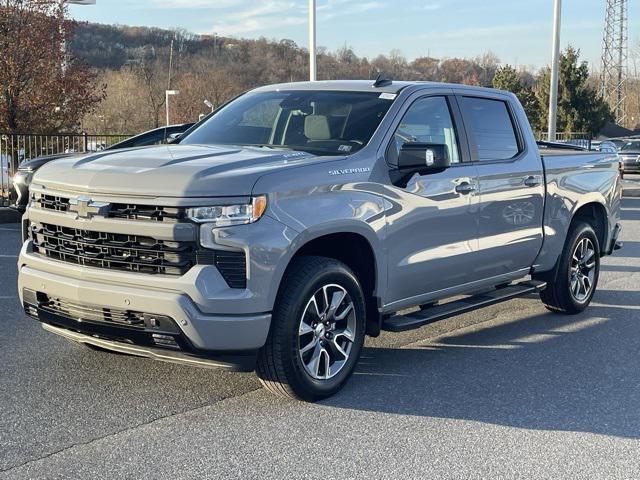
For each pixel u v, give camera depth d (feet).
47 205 16.24
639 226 50.37
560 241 23.72
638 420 15.66
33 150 50.70
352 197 16.44
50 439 13.96
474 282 20.63
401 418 15.48
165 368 18.12
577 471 13.17
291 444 14.03
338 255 17.60
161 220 14.48
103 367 18.08
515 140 22.20
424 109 19.30
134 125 160.15
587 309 25.95
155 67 178.40
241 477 12.64
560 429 15.08
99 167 15.67
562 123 161.58
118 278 14.80
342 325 16.74
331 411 15.79
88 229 15.16
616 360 19.93
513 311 25.55
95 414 15.23
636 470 13.26
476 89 21.34
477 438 14.55
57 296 15.66
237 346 14.52
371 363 19.31
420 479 12.73
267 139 18.83
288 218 15.06
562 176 23.61
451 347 20.97
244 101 20.90
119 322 15.02
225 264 14.48
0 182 49.52
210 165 15.16
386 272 17.44
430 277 18.84
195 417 15.23
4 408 15.40
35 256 16.51
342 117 18.45
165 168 15.02
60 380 17.15
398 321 18.17
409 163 17.26
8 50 63.87
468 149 20.20
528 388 17.56
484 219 20.24
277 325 15.24
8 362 18.26
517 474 13.01
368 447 13.99
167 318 14.32
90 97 68.49
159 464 13.05
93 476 12.52
